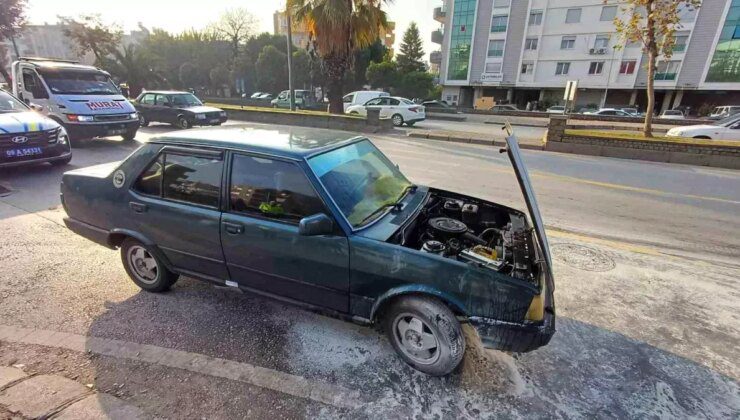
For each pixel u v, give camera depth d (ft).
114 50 110.52
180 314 10.57
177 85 145.18
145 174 10.47
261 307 10.99
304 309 9.55
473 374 8.75
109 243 11.47
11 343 9.20
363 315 8.91
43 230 15.57
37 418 7.16
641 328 10.44
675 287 12.54
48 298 11.07
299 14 51.85
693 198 23.77
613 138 38.86
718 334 10.27
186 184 9.93
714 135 42.04
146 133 42.98
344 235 8.36
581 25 126.11
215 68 142.72
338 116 53.36
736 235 17.84
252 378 8.39
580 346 9.70
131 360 8.79
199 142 9.89
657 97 130.11
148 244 10.58
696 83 118.01
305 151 9.13
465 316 7.98
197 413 7.46
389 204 9.99
